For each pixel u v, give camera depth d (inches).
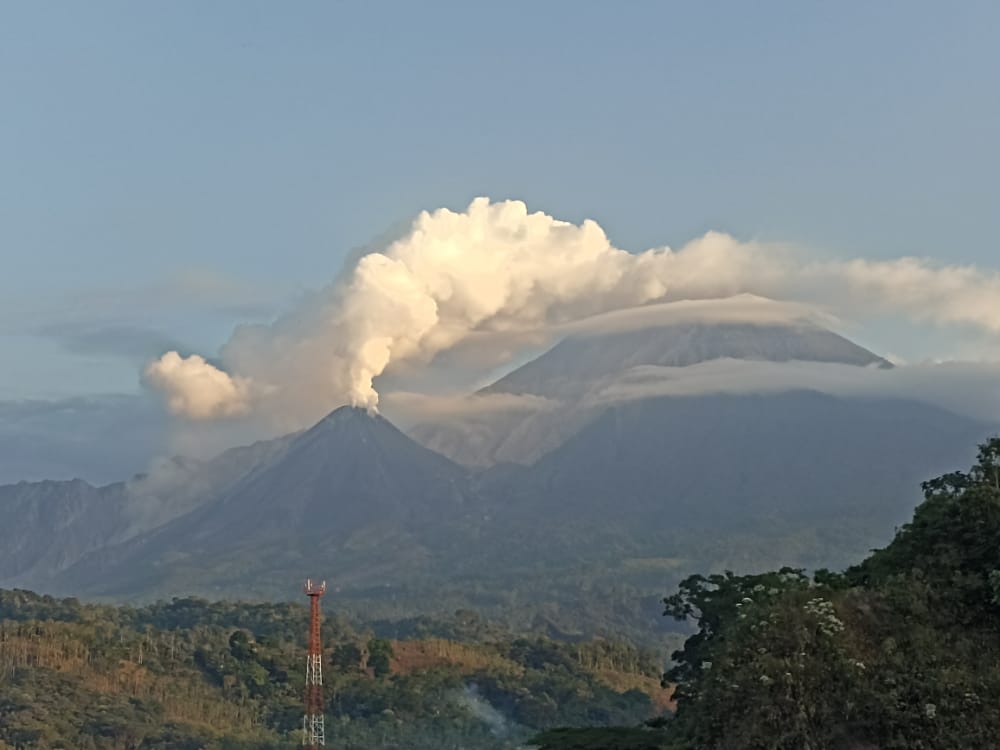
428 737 4087.1
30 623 4584.2
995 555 1024.9
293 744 3885.3
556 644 5290.4
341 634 5836.6
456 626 6717.5
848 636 919.7
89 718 3720.5
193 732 3804.1
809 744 855.1
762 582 1296.8
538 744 1429.6
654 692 4739.2
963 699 861.8
